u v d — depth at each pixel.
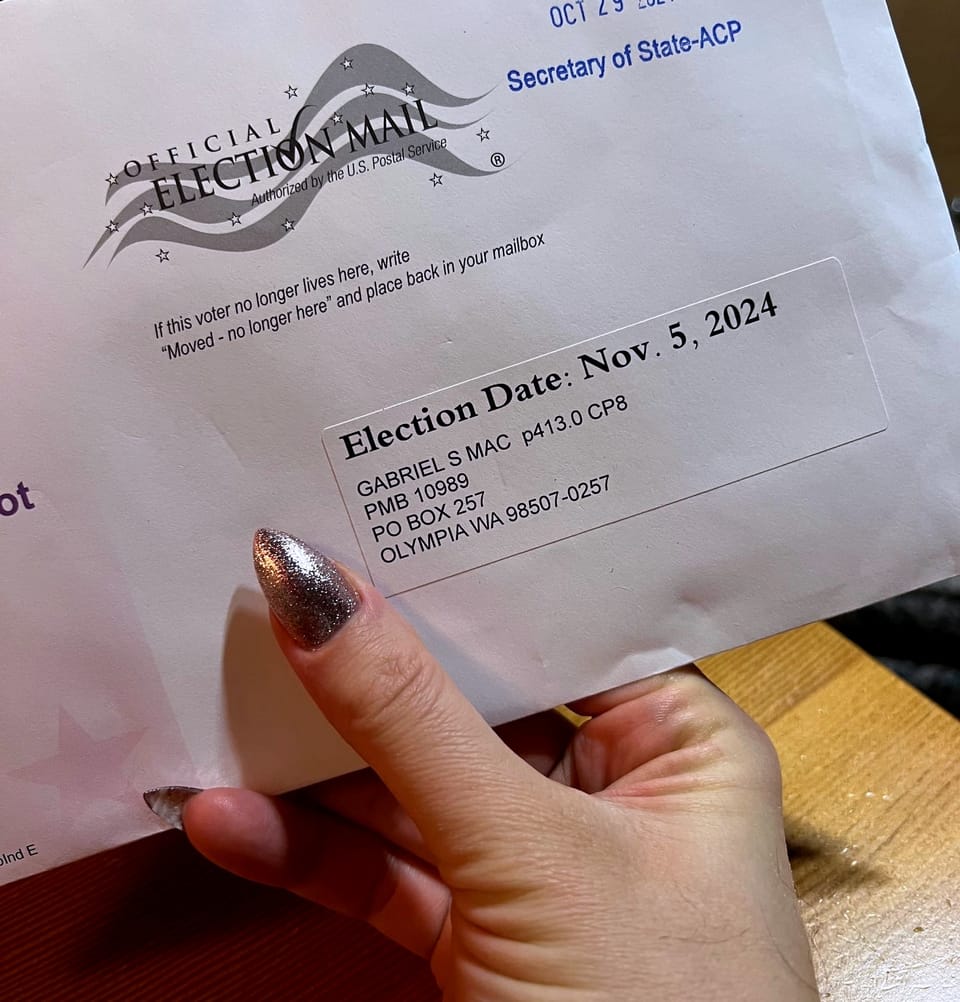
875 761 0.22
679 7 0.17
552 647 0.18
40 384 0.16
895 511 0.18
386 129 0.17
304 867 0.20
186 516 0.17
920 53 0.32
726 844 0.17
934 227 0.18
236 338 0.17
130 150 0.16
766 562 0.18
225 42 0.16
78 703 0.17
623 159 0.17
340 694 0.15
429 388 0.17
